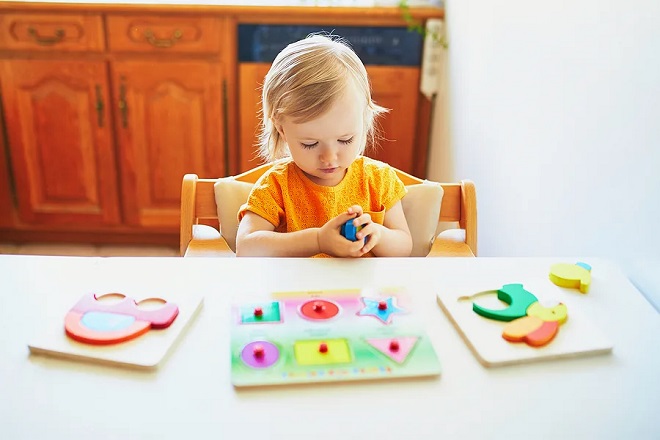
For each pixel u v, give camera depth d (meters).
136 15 1.99
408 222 1.09
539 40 1.26
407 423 0.52
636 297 0.74
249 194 1.06
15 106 2.10
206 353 0.61
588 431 0.52
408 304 0.70
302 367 0.58
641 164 0.87
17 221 2.29
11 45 2.02
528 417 0.54
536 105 1.27
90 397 0.54
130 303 0.67
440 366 0.59
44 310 0.66
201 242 1.01
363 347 0.62
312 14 2.00
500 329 0.65
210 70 2.06
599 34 1.02
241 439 0.50
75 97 2.09
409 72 2.12
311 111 0.83
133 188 2.23
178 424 0.52
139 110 2.11
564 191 1.14
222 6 1.96
